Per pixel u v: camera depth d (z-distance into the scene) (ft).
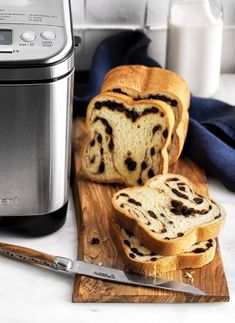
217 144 4.82
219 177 4.76
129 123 4.69
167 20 5.47
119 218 4.25
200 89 5.48
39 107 4.01
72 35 4.10
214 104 5.21
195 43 5.34
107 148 4.73
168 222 4.24
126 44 5.52
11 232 4.35
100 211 4.48
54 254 4.26
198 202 4.39
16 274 4.11
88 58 5.63
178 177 4.55
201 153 4.83
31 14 4.14
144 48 5.46
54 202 4.26
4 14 4.12
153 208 4.33
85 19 5.49
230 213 4.58
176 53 5.40
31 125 4.04
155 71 4.91
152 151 4.69
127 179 4.75
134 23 5.56
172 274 4.11
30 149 4.09
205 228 4.20
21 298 3.98
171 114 4.63
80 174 4.77
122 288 4.00
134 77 4.84
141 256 4.13
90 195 4.62
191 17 5.33
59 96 4.03
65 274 4.12
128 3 5.47
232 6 5.59
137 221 4.16
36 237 4.35
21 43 3.99
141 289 4.00
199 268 4.15
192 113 5.21
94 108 4.71
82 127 5.15
